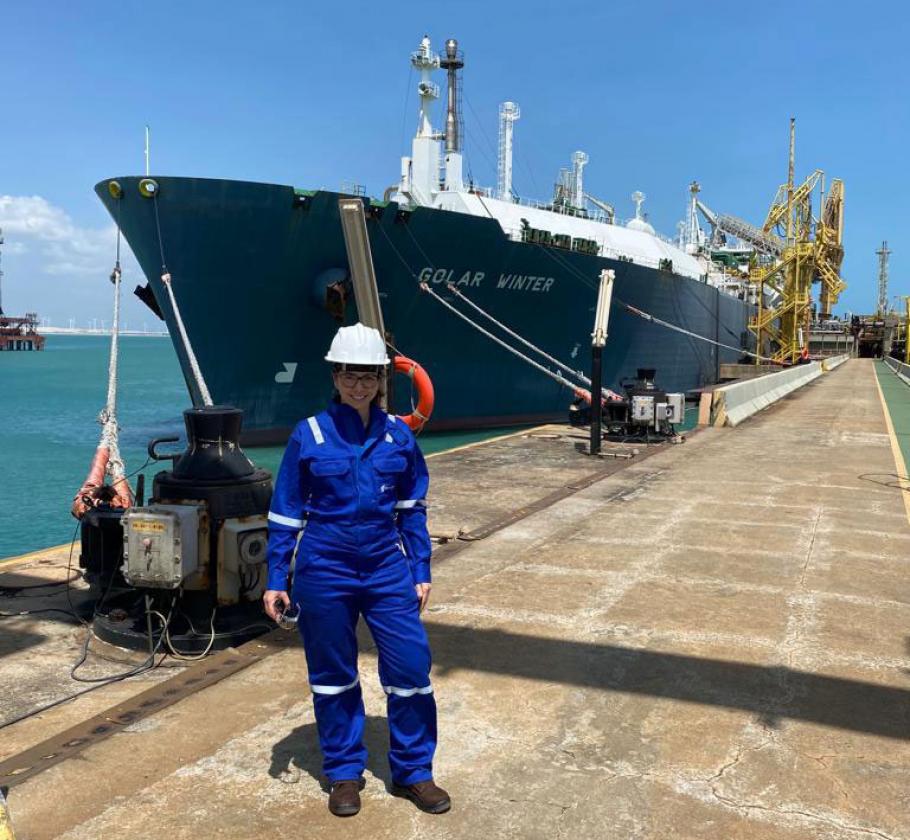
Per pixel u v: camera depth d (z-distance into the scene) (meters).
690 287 31.17
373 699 3.84
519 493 9.38
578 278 22.39
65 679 4.22
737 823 2.81
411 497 3.00
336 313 16.73
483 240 18.84
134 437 24.33
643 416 13.88
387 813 2.88
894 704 3.79
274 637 4.62
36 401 40.19
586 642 4.59
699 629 4.79
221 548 4.54
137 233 16.09
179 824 2.79
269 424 17.94
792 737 3.46
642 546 6.80
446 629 4.80
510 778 3.12
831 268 54.28
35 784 3.04
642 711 3.71
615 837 2.73
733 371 39.88
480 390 21.19
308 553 2.86
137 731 3.48
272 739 3.42
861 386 32.59
